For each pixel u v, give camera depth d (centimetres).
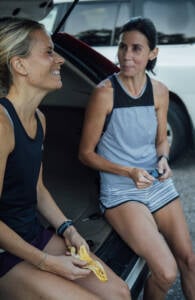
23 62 173
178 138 469
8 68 174
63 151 310
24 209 183
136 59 221
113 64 299
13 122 170
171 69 458
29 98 179
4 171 168
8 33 171
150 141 235
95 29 485
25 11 211
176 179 444
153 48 230
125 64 221
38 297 173
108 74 293
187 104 461
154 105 232
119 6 478
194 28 460
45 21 400
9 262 177
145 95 228
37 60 174
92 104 227
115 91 224
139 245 214
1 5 195
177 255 227
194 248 321
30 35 173
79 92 299
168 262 207
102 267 185
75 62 295
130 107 226
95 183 282
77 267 177
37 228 194
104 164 227
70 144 310
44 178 294
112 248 224
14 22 174
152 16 471
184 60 455
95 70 293
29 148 175
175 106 467
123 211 224
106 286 184
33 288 173
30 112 180
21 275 175
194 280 221
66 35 307
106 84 227
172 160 478
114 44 477
